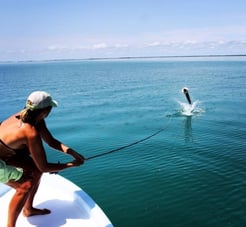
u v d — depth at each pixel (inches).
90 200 161.6
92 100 1097.4
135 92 1304.1
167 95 1159.0
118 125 669.9
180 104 914.1
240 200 306.0
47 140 145.0
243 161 406.0
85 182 358.3
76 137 580.7
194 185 341.1
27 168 135.9
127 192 331.6
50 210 158.7
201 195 318.3
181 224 271.0
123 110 862.5
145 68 4217.5
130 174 376.8
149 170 386.6
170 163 408.5
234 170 377.4
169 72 2886.3
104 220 144.6
